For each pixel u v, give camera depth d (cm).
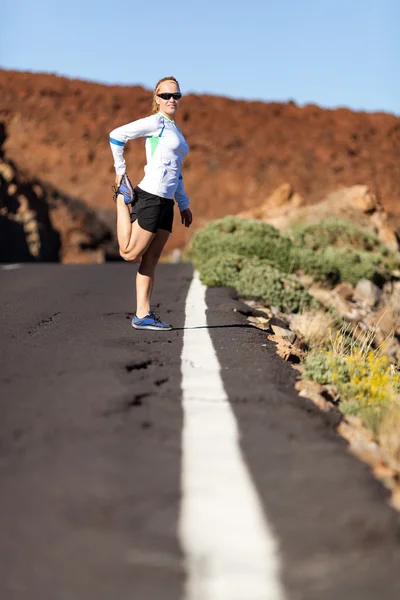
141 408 515
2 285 1383
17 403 514
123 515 348
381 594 293
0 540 323
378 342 1449
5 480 383
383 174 10706
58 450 426
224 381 598
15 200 6284
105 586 292
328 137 11169
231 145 10819
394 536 337
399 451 476
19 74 11656
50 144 10612
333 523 346
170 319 932
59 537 327
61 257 6762
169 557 314
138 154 10506
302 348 967
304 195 10194
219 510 356
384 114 11775
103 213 9456
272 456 428
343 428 511
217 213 9906
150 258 820
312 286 1750
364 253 2033
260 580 300
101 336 784
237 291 1249
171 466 408
